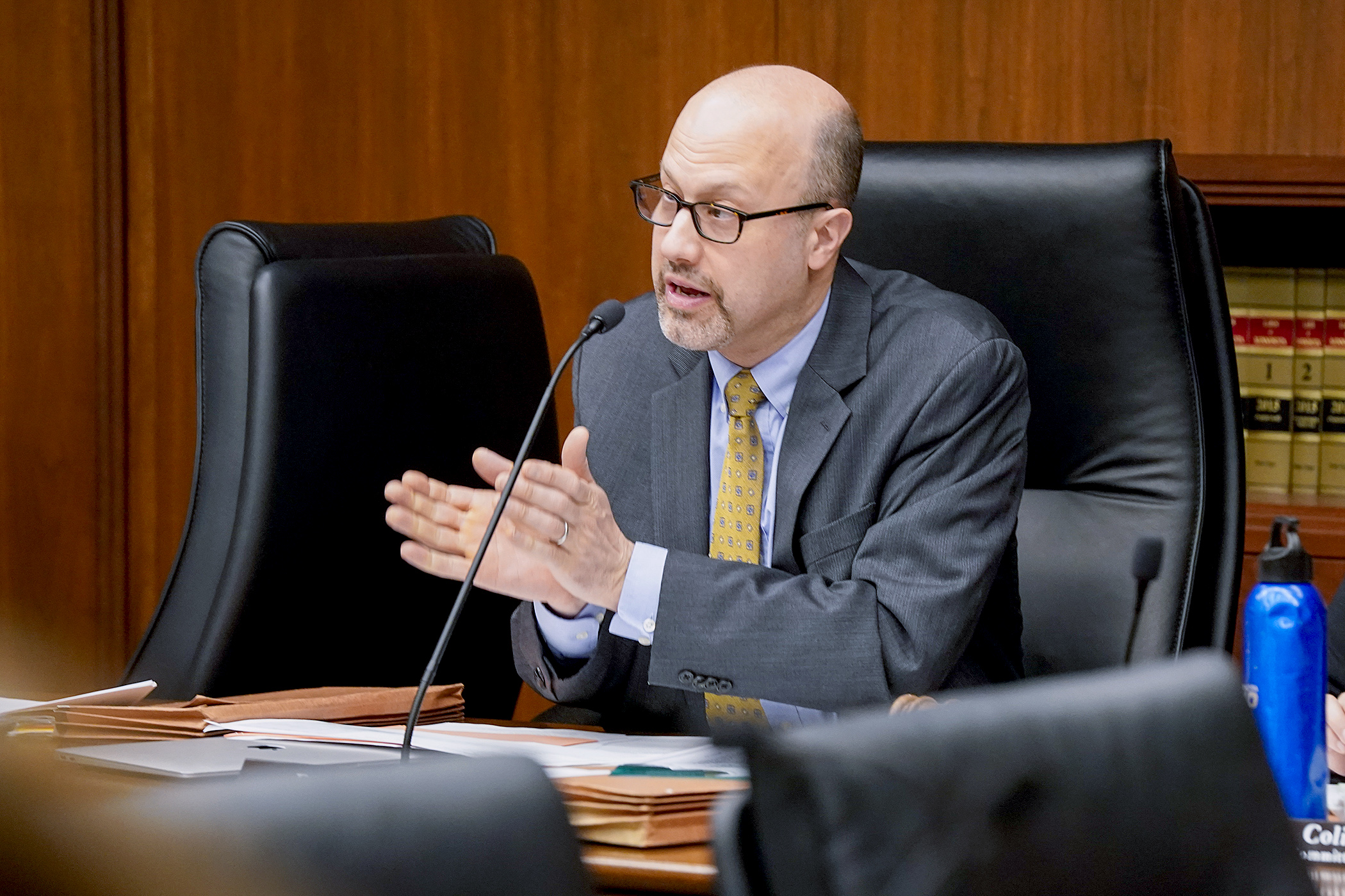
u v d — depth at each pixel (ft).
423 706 13.25
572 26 30.27
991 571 14.55
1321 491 25.38
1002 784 5.44
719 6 29.71
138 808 4.43
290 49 31.30
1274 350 25.34
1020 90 28.60
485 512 13.08
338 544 16.74
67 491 32.76
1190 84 27.89
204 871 4.38
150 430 32.45
